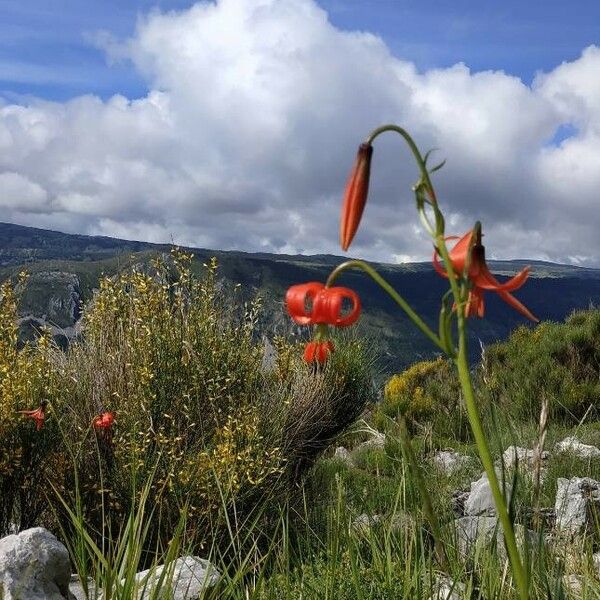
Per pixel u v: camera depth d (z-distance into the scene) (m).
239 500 4.19
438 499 3.82
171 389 4.84
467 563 2.59
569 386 8.87
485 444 1.30
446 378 11.04
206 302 5.36
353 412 7.38
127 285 5.51
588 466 5.64
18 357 4.74
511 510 1.39
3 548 2.96
